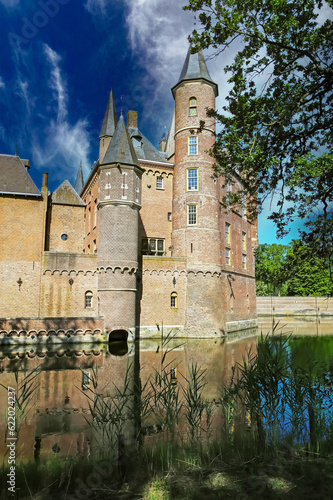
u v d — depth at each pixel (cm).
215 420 891
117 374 1475
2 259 2825
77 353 2083
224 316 3306
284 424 732
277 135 924
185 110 3309
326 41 850
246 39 863
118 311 2673
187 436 736
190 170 3247
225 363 1733
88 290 2873
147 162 3419
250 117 908
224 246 3466
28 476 529
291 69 887
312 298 5722
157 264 3028
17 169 3084
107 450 657
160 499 459
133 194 2833
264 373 709
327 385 875
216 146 981
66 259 2869
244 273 4078
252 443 630
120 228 2764
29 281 2820
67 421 916
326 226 940
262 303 5616
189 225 3155
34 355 1998
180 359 1856
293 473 529
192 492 474
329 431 673
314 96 886
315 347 2170
